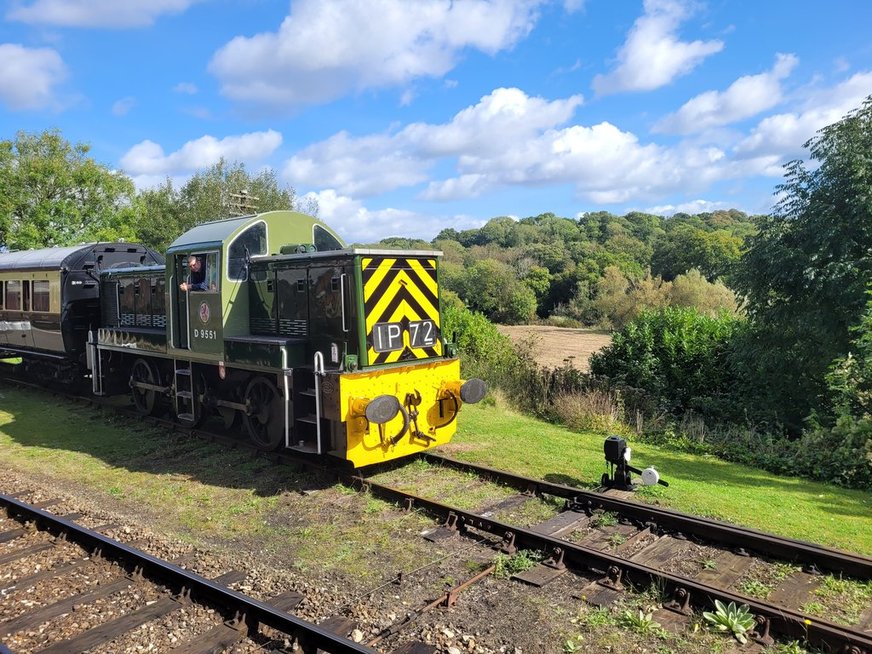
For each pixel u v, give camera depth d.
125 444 9.63
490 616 4.46
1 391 14.50
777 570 5.11
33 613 4.63
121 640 4.27
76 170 24.05
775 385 11.50
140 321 11.43
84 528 5.93
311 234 9.72
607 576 4.99
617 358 13.16
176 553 5.59
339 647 3.93
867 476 7.68
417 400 7.75
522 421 10.88
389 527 6.19
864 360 9.20
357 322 7.36
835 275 10.62
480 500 6.86
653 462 8.42
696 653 3.99
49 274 12.94
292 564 5.46
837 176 11.10
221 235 8.71
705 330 12.76
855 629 4.06
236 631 4.33
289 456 8.32
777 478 7.91
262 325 8.73
